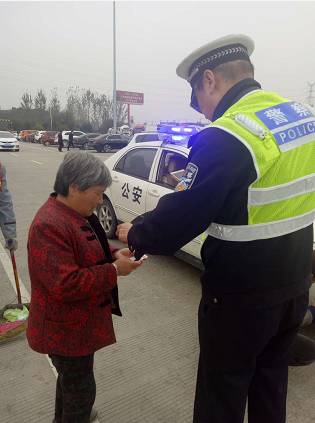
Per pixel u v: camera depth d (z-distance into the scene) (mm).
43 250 1424
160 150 4426
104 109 55031
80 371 1648
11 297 3607
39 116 64000
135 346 2869
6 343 2840
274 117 1332
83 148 29641
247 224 1315
